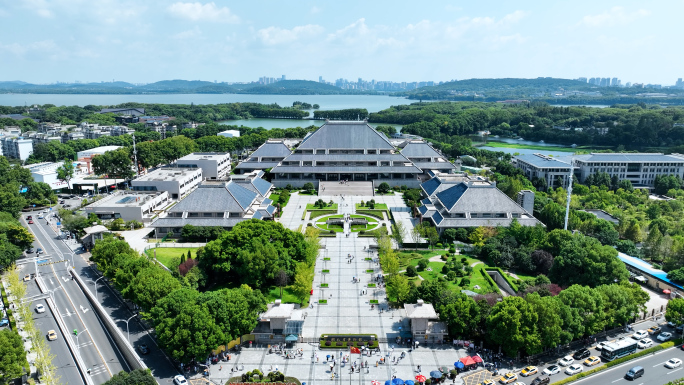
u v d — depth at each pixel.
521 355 164.62
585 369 157.62
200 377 152.00
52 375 149.25
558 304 164.62
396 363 160.00
